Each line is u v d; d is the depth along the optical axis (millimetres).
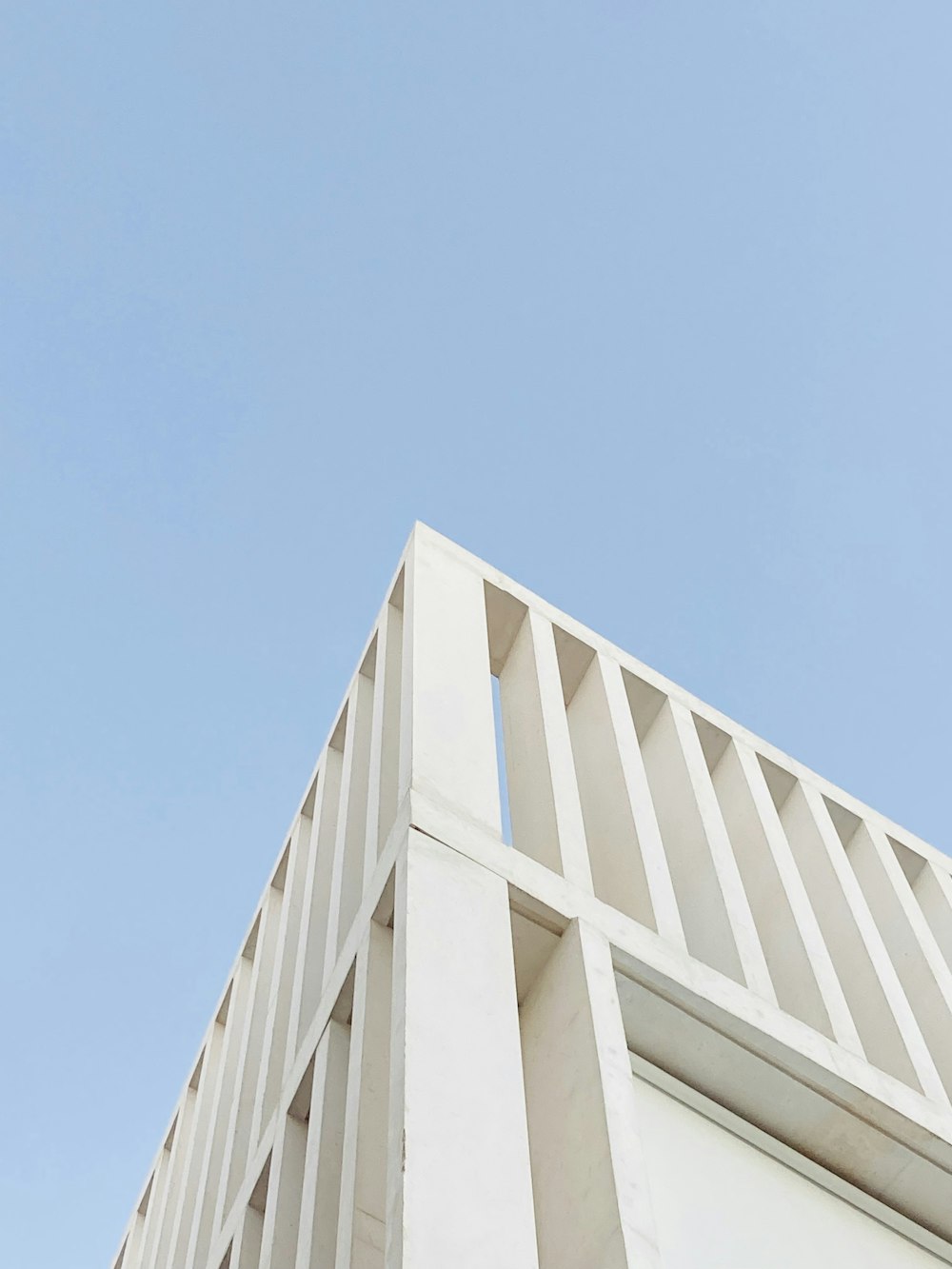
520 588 6980
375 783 5863
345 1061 5070
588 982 4516
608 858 5773
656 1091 4844
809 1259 4621
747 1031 4973
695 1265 4297
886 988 6008
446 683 5656
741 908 5676
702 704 7258
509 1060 4043
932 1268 4977
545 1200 4062
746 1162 4848
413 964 4156
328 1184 4684
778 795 7340
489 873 4715
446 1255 3430
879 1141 5090
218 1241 6035
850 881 6676
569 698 6906
